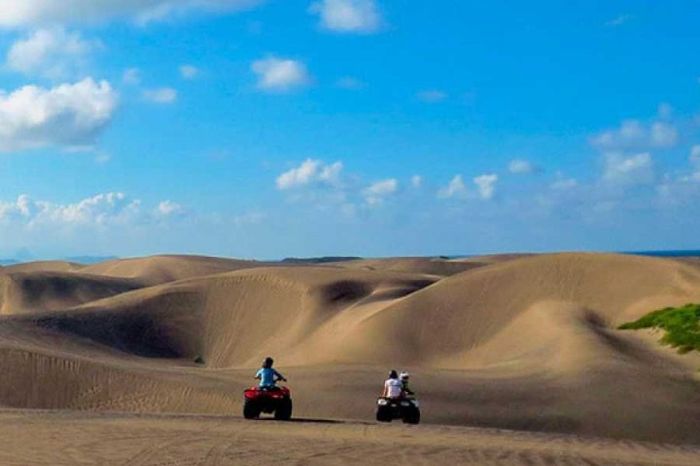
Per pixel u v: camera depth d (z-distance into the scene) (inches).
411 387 2129.7
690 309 3201.3
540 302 3782.0
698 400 2193.7
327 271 5315.0
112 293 7190.0
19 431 906.1
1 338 3599.9
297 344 4411.9
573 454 829.2
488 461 751.1
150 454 740.0
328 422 1190.3
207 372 2522.1
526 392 2165.4
